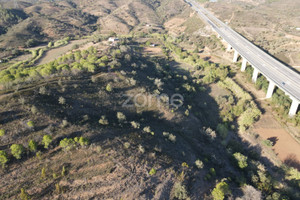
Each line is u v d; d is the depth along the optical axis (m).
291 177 67.12
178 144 68.88
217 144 81.50
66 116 63.38
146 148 59.59
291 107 89.88
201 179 57.19
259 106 102.00
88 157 51.41
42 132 54.84
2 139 50.53
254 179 62.28
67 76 85.31
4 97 62.66
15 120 56.06
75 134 56.88
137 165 52.75
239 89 112.94
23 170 45.81
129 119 75.38
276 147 81.75
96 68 96.62
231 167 68.88
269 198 55.62
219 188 52.00
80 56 112.75
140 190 47.78
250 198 53.19
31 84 73.94
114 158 52.69
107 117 71.31
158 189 49.47
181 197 48.94
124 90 87.94
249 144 85.50
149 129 68.50
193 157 65.31
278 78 100.69
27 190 42.59
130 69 107.81
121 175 49.38
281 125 90.25
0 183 42.78
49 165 47.78
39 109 61.12
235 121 97.38
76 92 76.06
